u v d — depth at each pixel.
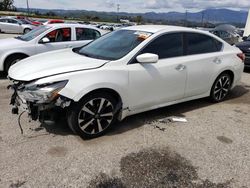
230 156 3.43
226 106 5.30
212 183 2.91
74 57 4.08
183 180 2.94
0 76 7.12
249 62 8.55
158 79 4.12
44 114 3.43
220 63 5.10
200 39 4.85
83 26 7.98
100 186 2.79
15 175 2.89
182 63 4.41
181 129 4.15
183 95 4.64
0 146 3.43
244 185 2.89
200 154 3.45
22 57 7.07
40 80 3.36
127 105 3.91
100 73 3.57
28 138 3.66
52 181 2.82
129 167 3.12
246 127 4.33
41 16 66.88
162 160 3.28
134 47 4.00
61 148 3.45
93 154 3.34
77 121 3.53
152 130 4.07
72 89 3.36
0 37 20.64
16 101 3.74
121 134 3.90
